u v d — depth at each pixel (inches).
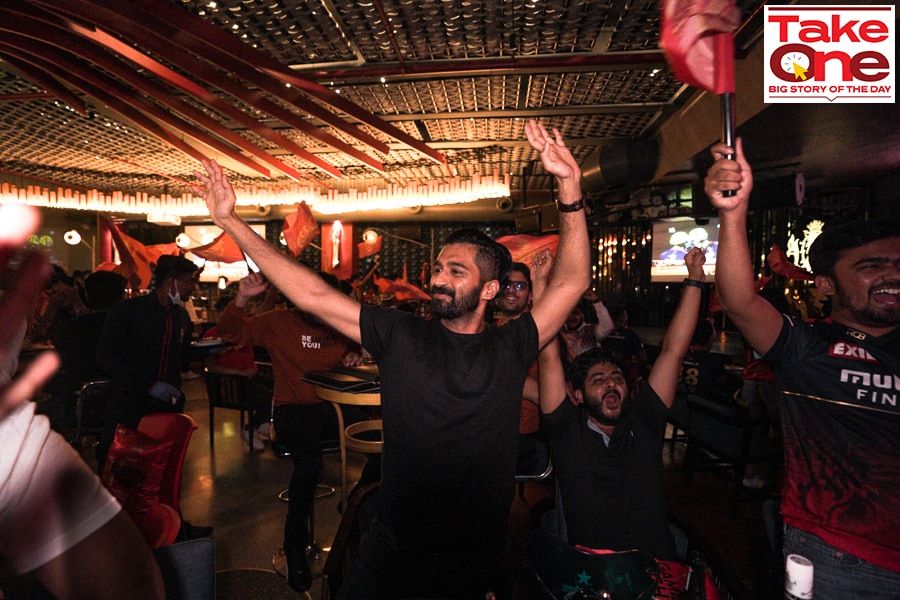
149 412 119.5
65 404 139.0
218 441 193.6
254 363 177.9
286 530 104.3
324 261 557.3
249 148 289.1
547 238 132.0
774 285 329.4
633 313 492.7
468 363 56.2
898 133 214.4
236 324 113.3
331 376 104.0
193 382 305.7
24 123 290.0
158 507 72.4
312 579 104.6
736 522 135.1
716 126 221.0
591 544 69.6
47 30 169.5
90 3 137.3
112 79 219.9
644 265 492.1
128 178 438.0
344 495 112.4
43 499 23.9
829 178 308.3
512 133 292.7
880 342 54.4
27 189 418.9
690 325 76.4
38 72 212.1
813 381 55.7
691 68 47.9
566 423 73.2
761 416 144.2
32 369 24.3
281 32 178.2
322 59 196.5
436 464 54.4
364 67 201.5
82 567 24.1
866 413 53.0
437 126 279.7
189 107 235.3
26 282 25.1
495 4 159.0
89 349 139.3
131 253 277.7
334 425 118.9
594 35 178.5
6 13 154.5
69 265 575.5
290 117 241.9
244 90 214.7
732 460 140.2
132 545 25.5
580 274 62.9
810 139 223.5
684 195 370.0
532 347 59.9
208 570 51.6
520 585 76.2
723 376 175.6
